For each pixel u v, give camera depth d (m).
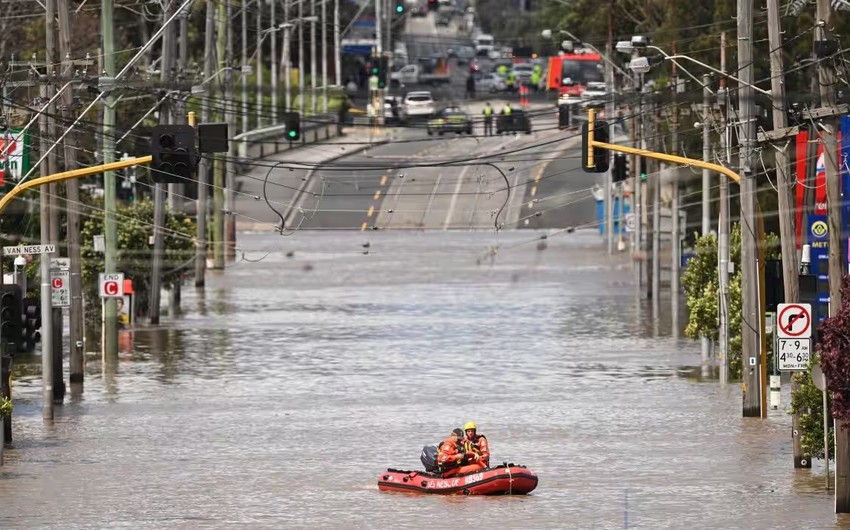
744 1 92.50
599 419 103.06
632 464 86.44
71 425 101.06
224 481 82.38
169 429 99.50
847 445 71.75
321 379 124.19
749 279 101.06
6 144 99.94
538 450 91.44
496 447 92.69
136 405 110.00
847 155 77.31
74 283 118.69
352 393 116.38
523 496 77.94
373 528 70.56
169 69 142.75
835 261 71.75
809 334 79.75
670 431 97.56
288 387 119.56
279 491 79.56
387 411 107.56
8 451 91.62
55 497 77.94
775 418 101.81
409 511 74.38
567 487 80.06
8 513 74.12
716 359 134.00
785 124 84.12
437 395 115.25
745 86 89.12
